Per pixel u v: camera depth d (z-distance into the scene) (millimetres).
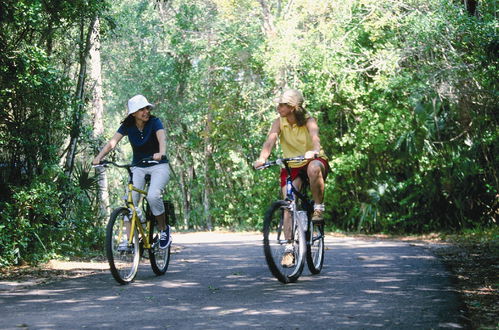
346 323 4555
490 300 5598
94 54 18734
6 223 9180
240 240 15281
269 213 6469
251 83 23078
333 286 6332
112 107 29531
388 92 18562
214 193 25516
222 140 24375
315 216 7156
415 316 4766
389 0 16359
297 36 19531
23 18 9531
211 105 24219
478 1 14367
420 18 15375
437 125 17703
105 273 7832
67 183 11125
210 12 24969
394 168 19953
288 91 6996
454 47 15273
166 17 27859
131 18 27172
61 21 10883
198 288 6418
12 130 9945
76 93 12102
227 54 23500
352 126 20594
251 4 22703
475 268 8102
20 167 10117
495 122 15625
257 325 4547
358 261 8836
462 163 17828
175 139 28203
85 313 5152
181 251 11438
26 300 5840
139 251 7141
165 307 5352
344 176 20672
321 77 19344
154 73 27125
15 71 9500
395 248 11344
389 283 6488
